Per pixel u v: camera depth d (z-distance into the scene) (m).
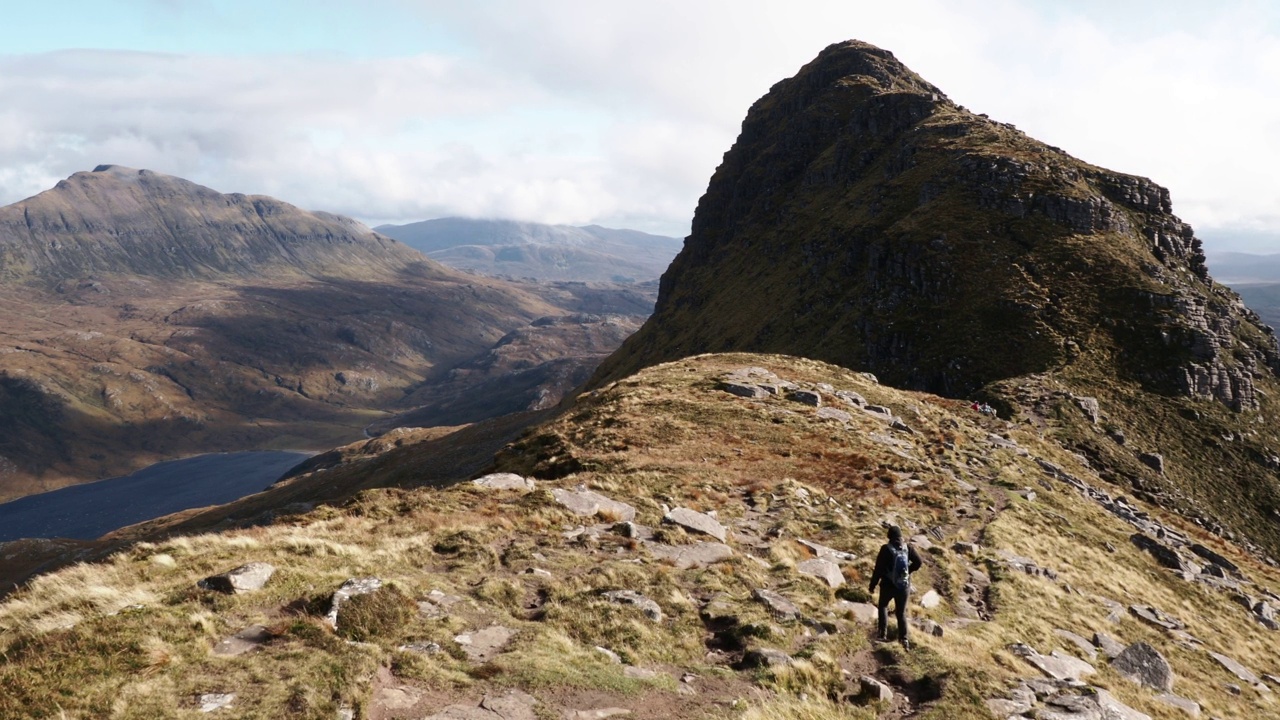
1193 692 21.16
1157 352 111.81
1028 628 20.80
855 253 164.62
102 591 12.47
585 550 19.59
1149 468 85.06
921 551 26.06
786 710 12.24
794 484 31.42
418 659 11.73
